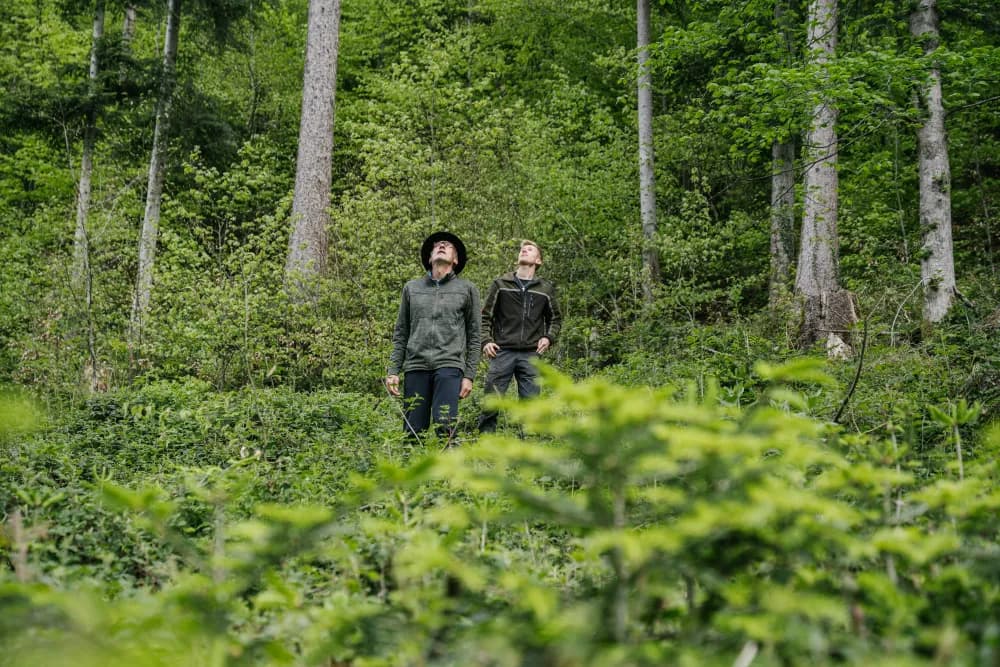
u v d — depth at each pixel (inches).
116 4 615.2
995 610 51.7
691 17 697.0
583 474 45.9
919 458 108.0
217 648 47.6
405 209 450.9
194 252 413.4
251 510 117.3
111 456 201.2
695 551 48.9
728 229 526.0
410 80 571.8
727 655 48.3
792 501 44.9
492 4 789.9
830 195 472.7
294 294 409.7
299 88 901.8
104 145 621.0
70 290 433.1
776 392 52.7
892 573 53.5
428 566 48.5
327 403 279.9
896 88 382.0
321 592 78.9
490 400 46.8
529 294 263.7
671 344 368.5
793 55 470.6
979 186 633.6
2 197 785.6
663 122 673.6
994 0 424.8
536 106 697.0
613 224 580.7
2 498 120.6
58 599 42.5
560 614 47.2
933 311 381.7
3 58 789.9
